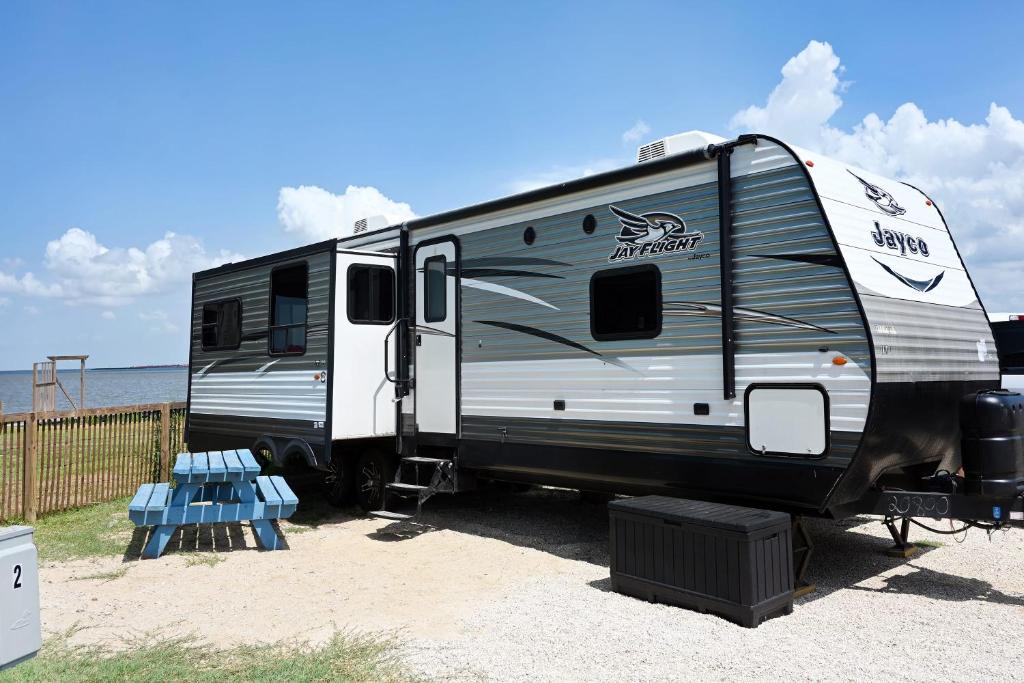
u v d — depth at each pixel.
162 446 9.12
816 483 4.53
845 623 4.23
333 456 7.93
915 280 5.11
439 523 7.18
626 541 4.79
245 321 8.73
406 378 7.52
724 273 4.97
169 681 3.50
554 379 6.08
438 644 3.98
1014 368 8.16
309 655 3.85
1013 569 5.28
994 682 3.42
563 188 5.95
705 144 5.20
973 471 4.59
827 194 4.66
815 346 4.56
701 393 5.12
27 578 2.67
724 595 4.27
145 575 5.53
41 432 7.51
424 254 7.34
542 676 3.54
